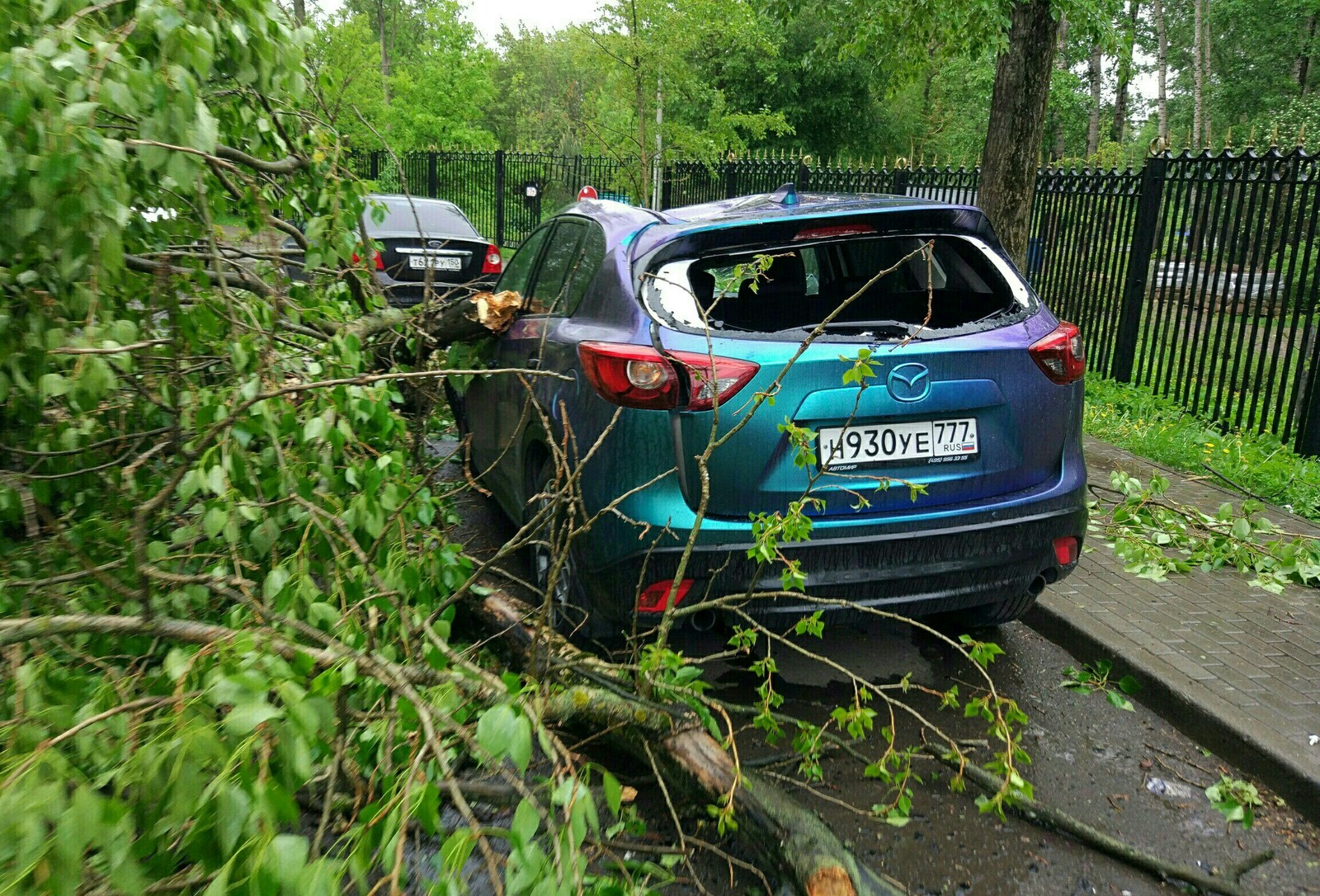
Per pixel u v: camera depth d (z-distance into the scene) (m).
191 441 2.84
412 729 2.24
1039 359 3.55
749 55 38.19
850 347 3.31
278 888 1.45
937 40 9.64
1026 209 9.05
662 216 3.99
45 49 2.38
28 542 2.83
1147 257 9.11
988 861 2.75
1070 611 4.38
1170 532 4.98
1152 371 9.59
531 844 1.67
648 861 2.65
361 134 11.49
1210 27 48.53
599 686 2.97
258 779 1.59
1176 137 50.38
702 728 2.80
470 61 29.47
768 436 3.22
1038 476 3.60
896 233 3.64
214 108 3.68
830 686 3.82
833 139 41.50
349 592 2.73
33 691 1.99
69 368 2.77
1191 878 2.65
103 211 2.38
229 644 1.90
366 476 2.97
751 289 3.33
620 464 3.27
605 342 3.39
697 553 3.19
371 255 4.55
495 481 5.04
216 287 3.67
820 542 3.27
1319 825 2.99
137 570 2.15
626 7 15.95
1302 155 7.32
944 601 3.48
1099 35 8.60
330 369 3.18
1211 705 3.49
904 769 3.22
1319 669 3.84
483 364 5.07
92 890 1.66
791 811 2.49
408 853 2.61
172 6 2.66
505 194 24.58
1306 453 7.19
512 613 3.47
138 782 1.67
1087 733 3.53
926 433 3.39
